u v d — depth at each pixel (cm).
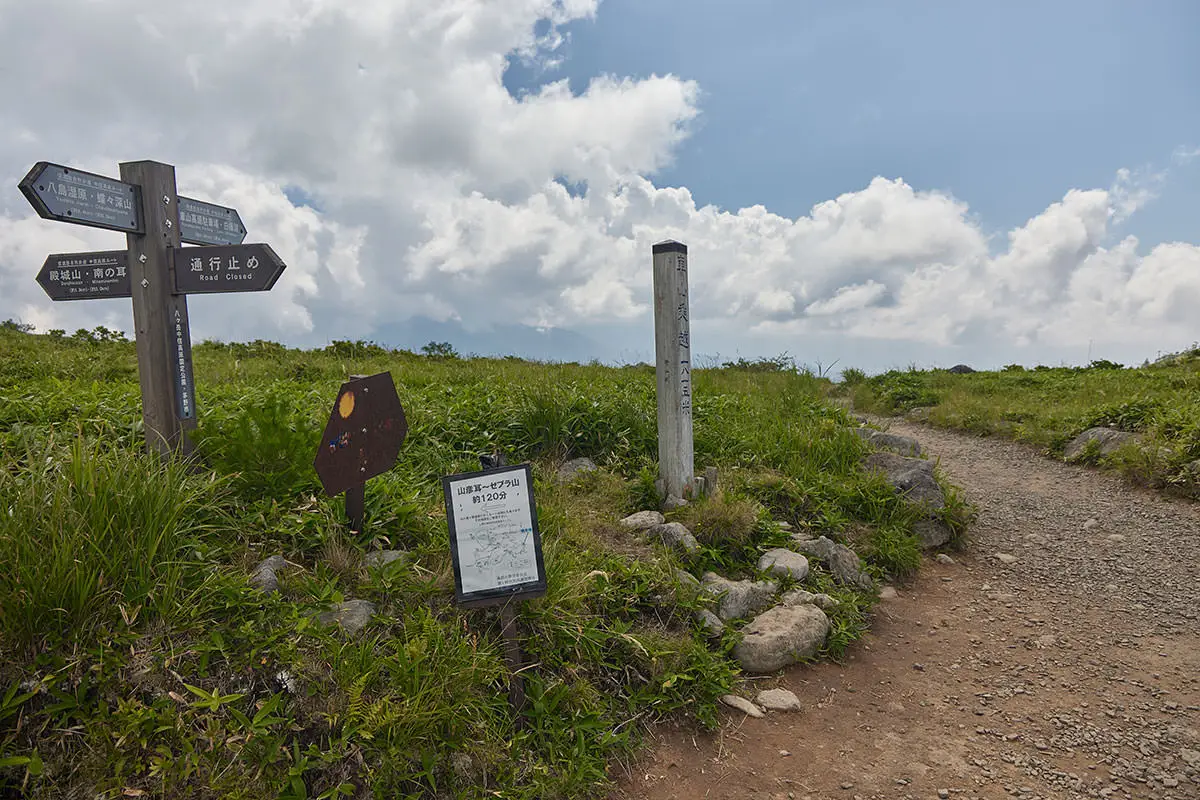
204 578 311
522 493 327
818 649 431
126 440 457
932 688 406
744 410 816
